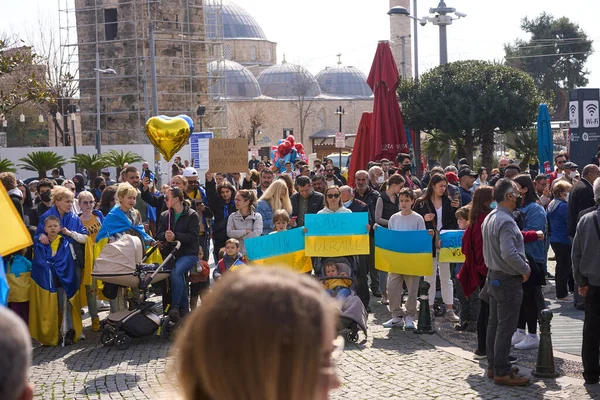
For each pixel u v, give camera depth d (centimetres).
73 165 4597
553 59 8562
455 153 4562
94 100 5862
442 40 3102
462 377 898
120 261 1117
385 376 910
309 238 1213
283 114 10644
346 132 11112
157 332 1171
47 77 5597
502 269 848
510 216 846
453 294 1309
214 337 179
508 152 6044
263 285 183
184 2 5950
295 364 178
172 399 197
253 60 11575
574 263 854
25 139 6344
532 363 952
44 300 1127
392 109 2122
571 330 1133
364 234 1215
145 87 5000
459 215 1216
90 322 1305
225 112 6562
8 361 188
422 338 1108
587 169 1238
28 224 1201
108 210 1389
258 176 1845
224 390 179
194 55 5994
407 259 1160
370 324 1218
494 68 4216
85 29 5900
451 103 4162
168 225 1159
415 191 1408
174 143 1399
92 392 880
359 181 1411
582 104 2383
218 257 1420
